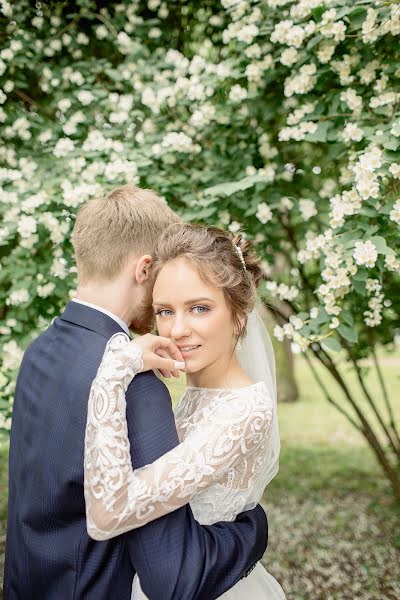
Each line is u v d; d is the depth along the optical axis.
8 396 2.52
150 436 1.10
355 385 9.81
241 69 2.84
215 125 3.00
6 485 5.36
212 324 1.26
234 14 2.77
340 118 2.58
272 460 1.39
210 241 1.31
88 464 1.05
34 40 3.15
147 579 1.06
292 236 3.31
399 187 2.24
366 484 5.07
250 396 1.23
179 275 1.25
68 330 1.27
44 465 1.16
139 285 1.33
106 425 1.05
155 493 1.04
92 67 3.20
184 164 2.96
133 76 3.11
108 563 1.11
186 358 1.27
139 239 1.32
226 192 2.54
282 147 3.13
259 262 1.46
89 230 1.32
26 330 2.79
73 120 2.97
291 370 9.37
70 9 3.30
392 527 4.13
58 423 1.16
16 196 2.61
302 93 2.60
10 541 1.27
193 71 2.84
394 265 2.15
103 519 1.01
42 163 2.93
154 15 3.40
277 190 2.91
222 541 1.14
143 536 1.06
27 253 2.74
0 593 3.39
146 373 1.17
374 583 3.39
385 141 2.21
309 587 3.38
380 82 2.47
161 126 3.06
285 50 2.55
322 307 2.30
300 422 7.81
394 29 2.28
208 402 1.33
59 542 1.14
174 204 2.98
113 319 1.28
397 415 7.70
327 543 3.96
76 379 1.18
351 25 2.48
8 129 2.93
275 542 4.02
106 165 2.76
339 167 3.02
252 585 1.37
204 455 1.10
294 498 4.86
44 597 1.15
